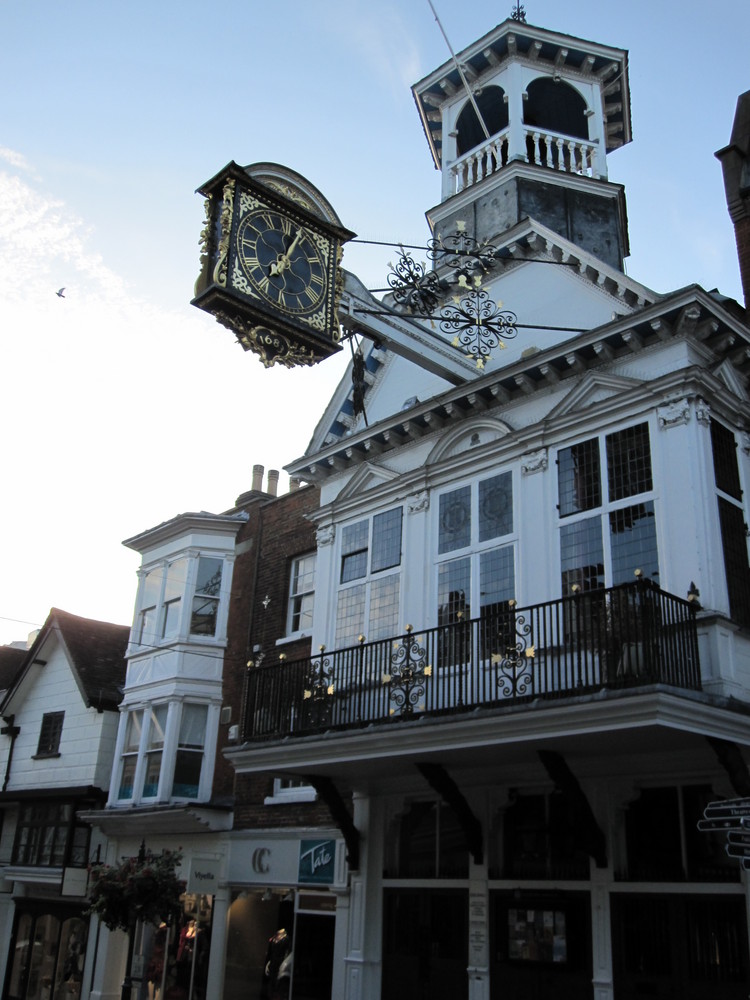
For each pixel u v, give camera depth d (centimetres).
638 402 1130
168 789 1711
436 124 1980
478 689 1138
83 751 2041
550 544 1169
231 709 1739
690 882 1000
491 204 1669
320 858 1381
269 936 1491
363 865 1298
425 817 1281
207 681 1791
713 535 1038
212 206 977
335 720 1218
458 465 1323
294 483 1917
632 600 945
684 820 1035
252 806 1558
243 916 1525
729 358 1177
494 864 1168
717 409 1123
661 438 1097
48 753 2136
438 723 1051
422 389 1532
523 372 1245
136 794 1772
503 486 1256
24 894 2055
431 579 1305
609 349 1174
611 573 1097
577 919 1071
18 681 2302
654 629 924
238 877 1520
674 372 1098
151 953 1664
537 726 973
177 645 1814
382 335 1195
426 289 1345
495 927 1140
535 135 1722
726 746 952
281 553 1745
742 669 1005
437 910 1212
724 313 1122
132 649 1941
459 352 1324
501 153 1736
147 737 1811
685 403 1087
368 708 1180
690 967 975
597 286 1338
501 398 1288
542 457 1215
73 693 2150
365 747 1134
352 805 1364
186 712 1780
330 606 1457
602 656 955
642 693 885
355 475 1497
